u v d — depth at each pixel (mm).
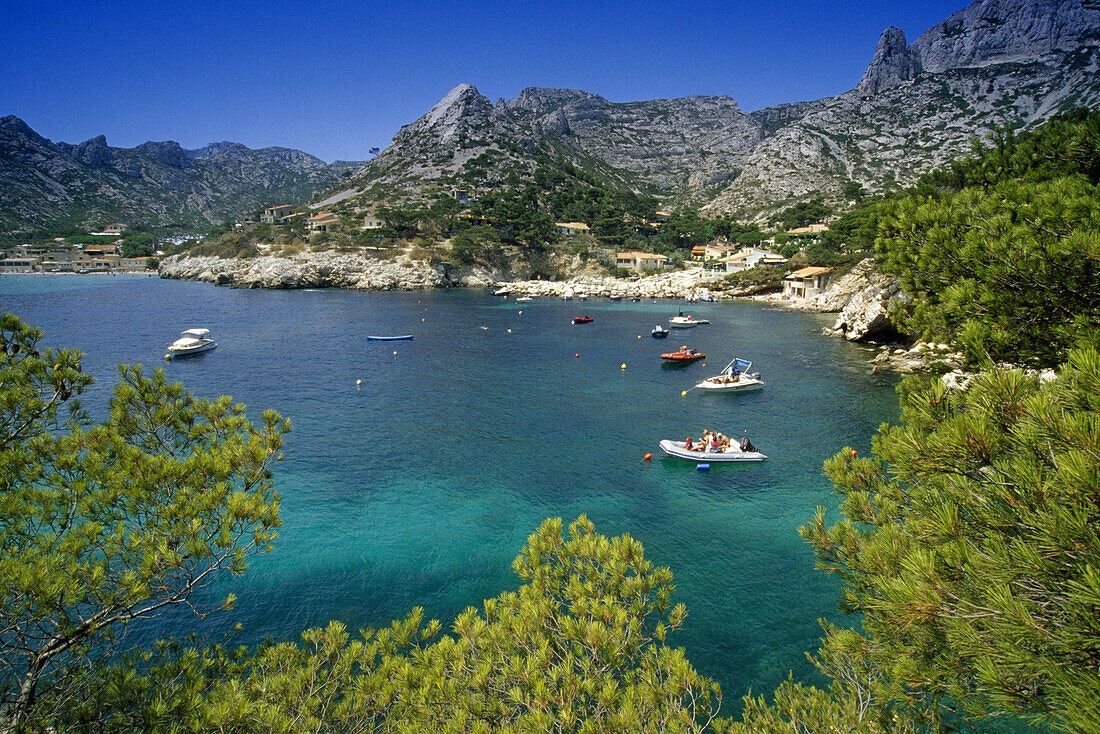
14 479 9109
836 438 36656
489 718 8602
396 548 23828
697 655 17609
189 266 155750
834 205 183000
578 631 9250
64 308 95250
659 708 8844
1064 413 5477
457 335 75750
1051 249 8891
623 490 29453
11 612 7500
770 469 31984
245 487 10359
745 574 21875
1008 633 5281
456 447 35312
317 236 156250
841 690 9961
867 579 8773
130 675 8539
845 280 99188
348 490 29219
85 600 8156
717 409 42938
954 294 10078
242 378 51719
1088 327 8438
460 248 142750
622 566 10430
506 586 21375
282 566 22344
